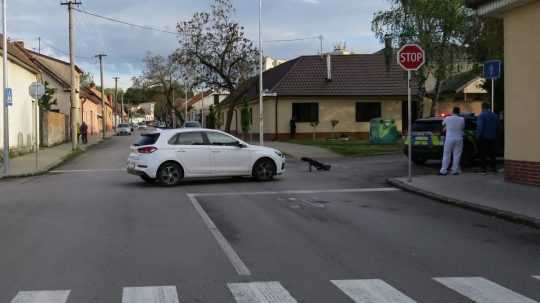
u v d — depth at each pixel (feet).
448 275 22.30
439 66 101.19
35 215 37.11
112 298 19.48
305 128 145.07
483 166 56.59
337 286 20.79
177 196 46.26
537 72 43.06
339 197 45.14
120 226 32.99
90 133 256.93
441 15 95.71
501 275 22.34
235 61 146.00
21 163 82.84
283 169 58.49
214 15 144.97
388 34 101.76
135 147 54.85
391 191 48.47
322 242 28.48
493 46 83.87
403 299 19.22
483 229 31.86
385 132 112.78
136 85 273.13
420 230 31.58
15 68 97.45
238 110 189.78
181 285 21.01
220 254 25.98
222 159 55.16
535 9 43.01
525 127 44.78
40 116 126.11
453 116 55.06
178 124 335.67
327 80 146.41
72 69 118.52
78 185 55.57
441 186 47.52
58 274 22.65
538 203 37.47
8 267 23.85
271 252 26.32
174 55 148.87
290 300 19.16
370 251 26.50
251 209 39.27
